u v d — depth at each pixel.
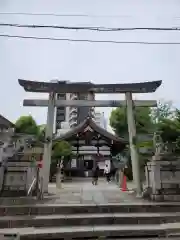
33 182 8.46
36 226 6.34
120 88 11.38
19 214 7.04
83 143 24.84
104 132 19.33
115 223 6.51
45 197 9.31
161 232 5.90
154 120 16.64
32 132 23.66
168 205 7.47
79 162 30.44
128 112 11.26
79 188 13.76
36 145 11.50
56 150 21.62
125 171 16.02
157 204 7.51
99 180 22.95
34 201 7.95
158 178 8.62
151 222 6.56
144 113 17.48
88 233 5.80
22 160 8.75
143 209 7.37
